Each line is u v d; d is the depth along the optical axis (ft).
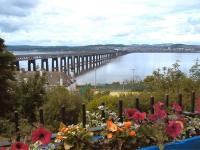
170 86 44.57
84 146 13.79
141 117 15.34
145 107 31.50
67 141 13.71
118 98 36.42
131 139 14.48
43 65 457.68
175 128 14.75
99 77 504.43
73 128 13.93
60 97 78.02
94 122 18.90
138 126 14.89
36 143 13.19
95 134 15.19
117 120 17.83
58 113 63.46
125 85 65.72
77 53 563.07
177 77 45.85
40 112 17.02
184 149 15.14
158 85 45.44
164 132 14.79
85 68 611.88
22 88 142.41
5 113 137.90
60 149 13.71
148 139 14.84
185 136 16.28
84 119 16.67
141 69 549.54
